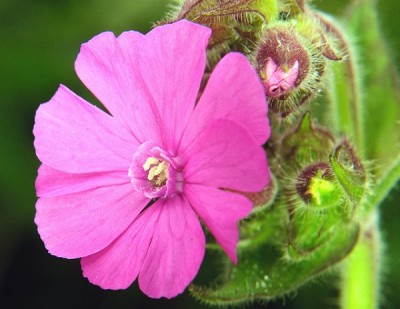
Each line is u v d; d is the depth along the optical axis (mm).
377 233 107
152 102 83
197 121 79
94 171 85
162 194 82
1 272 130
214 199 77
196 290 92
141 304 128
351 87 104
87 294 130
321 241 92
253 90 74
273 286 95
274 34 87
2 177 128
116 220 84
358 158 94
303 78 88
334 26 100
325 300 123
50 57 131
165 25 80
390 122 110
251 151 73
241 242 97
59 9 132
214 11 87
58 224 84
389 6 129
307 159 94
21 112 130
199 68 79
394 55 129
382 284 125
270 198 89
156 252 80
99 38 83
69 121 85
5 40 131
